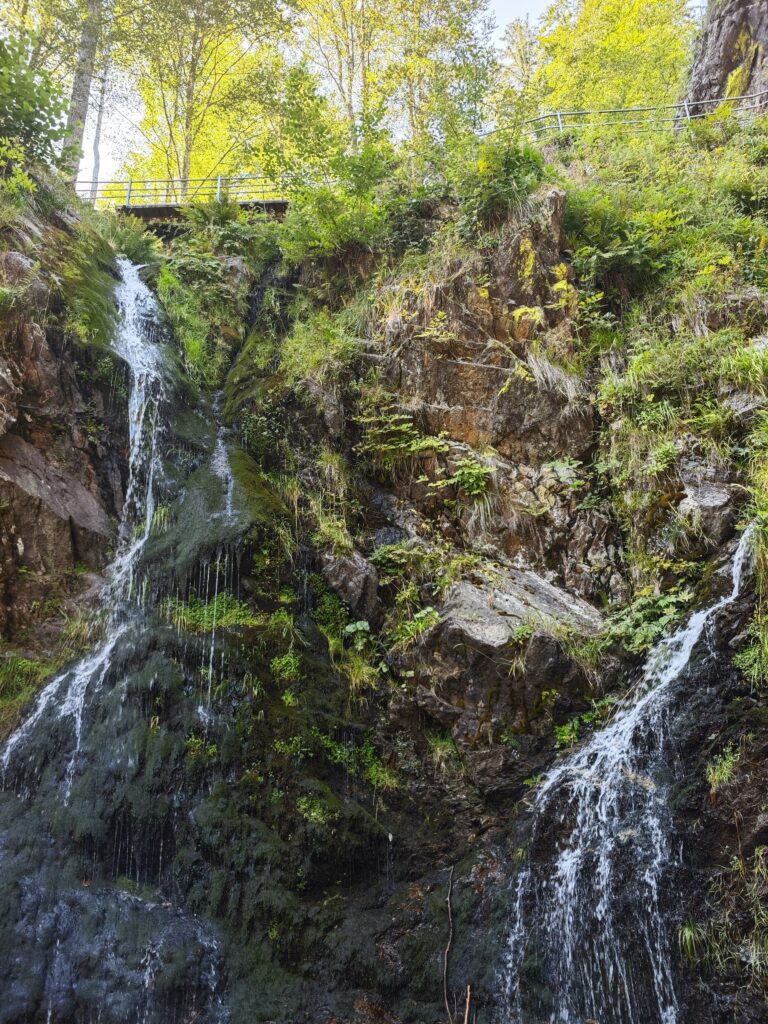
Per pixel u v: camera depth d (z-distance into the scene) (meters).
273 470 8.51
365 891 6.02
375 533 8.23
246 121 20.45
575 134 13.45
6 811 5.79
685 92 17.02
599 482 8.00
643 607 7.01
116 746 5.92
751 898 5.13
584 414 8.25
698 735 5.84
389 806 6.50
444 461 8.34
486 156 9.41
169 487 8.27
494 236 9.23
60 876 5.39
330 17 19.56
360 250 10.47
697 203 10.62
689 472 7.29
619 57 20.31
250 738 6.14
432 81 15.70
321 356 9.05
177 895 5.47
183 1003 5.04
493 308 8.88
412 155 11.38
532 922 5.84
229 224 11.88
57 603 7.14
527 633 6.76
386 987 5.55
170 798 5.71
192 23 18.02
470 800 6.56
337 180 11.14
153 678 6.16
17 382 7.49
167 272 10.63
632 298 9.44
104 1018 4.86
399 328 9.04
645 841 5.68
